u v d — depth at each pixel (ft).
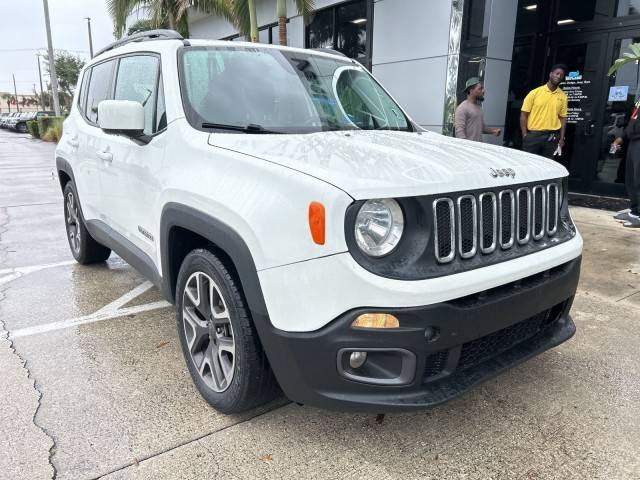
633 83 25.93
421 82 28.78
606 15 26.40
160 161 9.64
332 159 7.30
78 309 13.37
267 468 7.55
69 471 7.41
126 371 10.22
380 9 30.55
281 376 7.32
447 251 7.05
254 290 7.25
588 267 16.74
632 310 13.41
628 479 7.36
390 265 6.68
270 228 7.00
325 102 10.78
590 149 28.02
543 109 24.03
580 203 26.61
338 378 6.84
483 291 7.23
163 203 9.32
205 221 8.02
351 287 6.48
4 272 16.44
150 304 13.75
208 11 41.70
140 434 8.27
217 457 7.77
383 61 30.91
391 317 6.51
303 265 6.72
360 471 7.50
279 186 7.06
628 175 22.09
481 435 8.34
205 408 9.00
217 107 9.59
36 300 13.98
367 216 6.61
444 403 6.98
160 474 7.39
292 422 8.64
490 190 7.50
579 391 9.62
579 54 27.73
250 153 7.84
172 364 10.52
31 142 92.73
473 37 26.61
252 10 34.24
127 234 11.87
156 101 10.37
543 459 7.77
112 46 14.16
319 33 37.70
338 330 6.60
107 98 13.20
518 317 7.70
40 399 9.20
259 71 10.66
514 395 9.50
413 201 6.78
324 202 6.48
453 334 6.86
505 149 9.81
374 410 6.88
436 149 8.55
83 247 16.21
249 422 8.63
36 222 24.11
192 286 9.13
